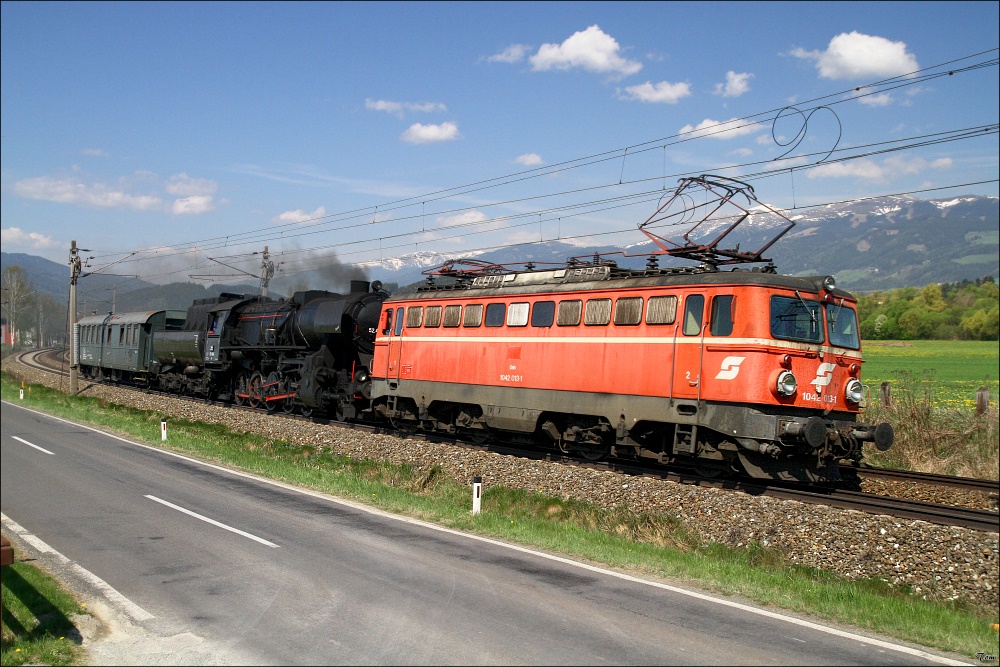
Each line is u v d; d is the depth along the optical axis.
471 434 21.91
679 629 8.24
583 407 17.62
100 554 11.05
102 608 8.76
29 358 75.69
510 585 9.69
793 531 12.15
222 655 7.38
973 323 68.81
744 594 9.77
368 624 8.20
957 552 10.57
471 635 7.89
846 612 9.12
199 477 18.09
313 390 27.16
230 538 12.00
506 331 19.77
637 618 8.56
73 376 43.88
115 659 7.29
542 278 19.47
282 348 30.05
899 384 23.92
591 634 7.99
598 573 10.45
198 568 10.34
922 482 17.47
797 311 15.19
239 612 8.59
